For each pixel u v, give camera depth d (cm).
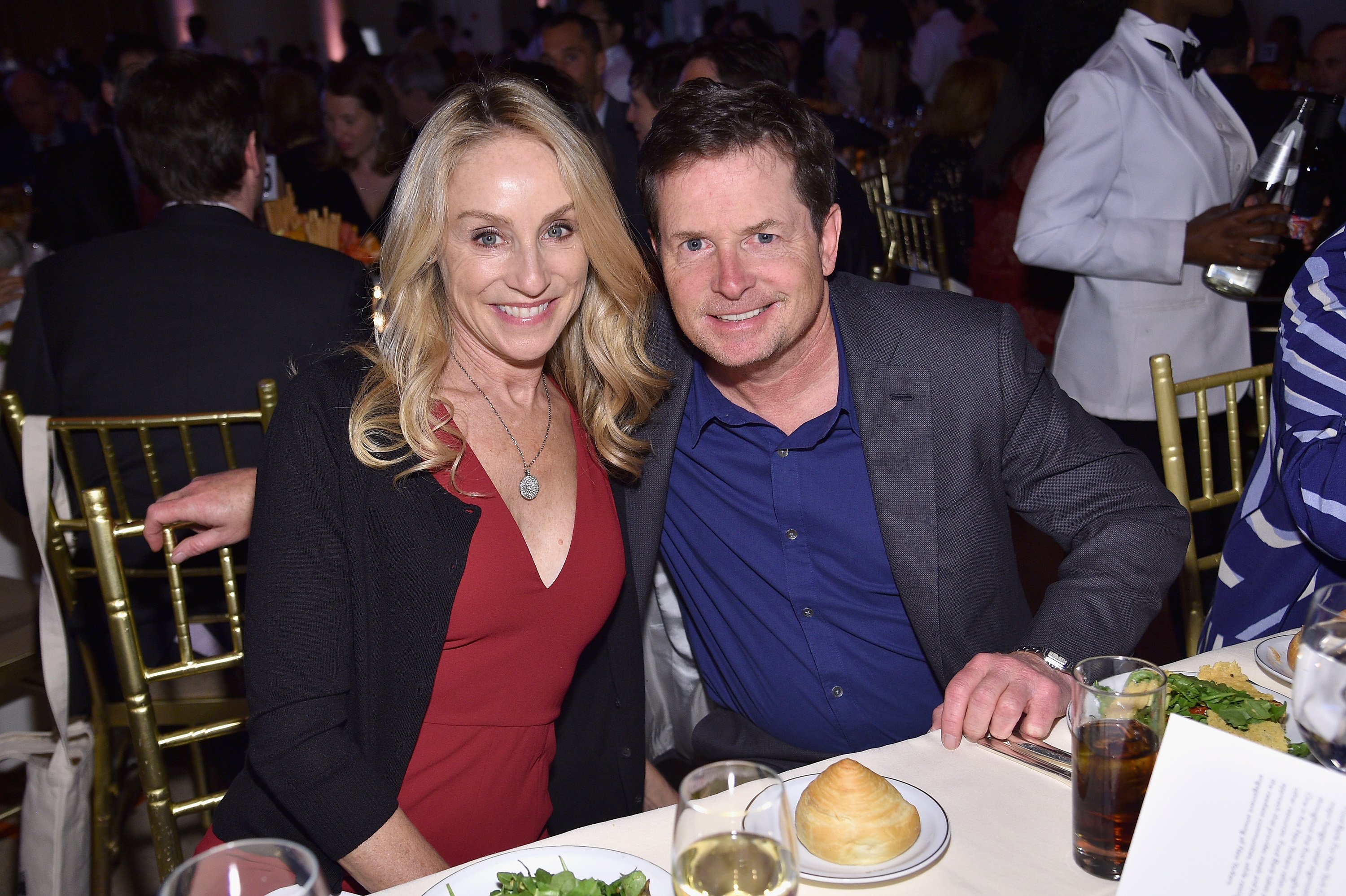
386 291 131
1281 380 144
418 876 117
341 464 126
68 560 174
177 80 201
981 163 318
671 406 151
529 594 131
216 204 209
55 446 177
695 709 186
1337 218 244
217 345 202
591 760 150
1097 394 254
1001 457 148
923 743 108
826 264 145
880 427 143
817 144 134
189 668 159
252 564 124
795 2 1202
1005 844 90
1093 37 288
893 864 87
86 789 172
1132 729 85
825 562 150
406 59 461
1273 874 74
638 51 631
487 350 136
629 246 137
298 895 66
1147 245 233
